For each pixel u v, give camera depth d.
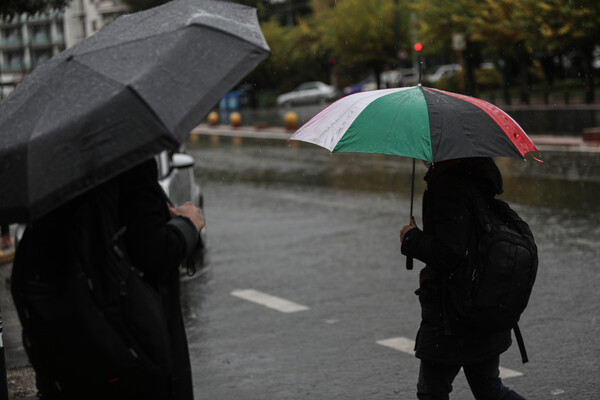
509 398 4.18
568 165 19.41
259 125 40.81
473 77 46.75
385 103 3.89
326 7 67.06
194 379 6.31
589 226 11.90
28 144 2.75
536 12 33.38
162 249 2.99
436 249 3.81
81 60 2.98
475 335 3.91
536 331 7.18
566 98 39.25
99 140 2.73
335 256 10.75
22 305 2.88
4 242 11.84
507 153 3.74
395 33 51.09
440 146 3.68
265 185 19.39
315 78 69.88
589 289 8.48
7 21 11.00
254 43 3.02
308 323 7.73
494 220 3.82
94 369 2.85
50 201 2.70
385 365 6.45
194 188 12.00
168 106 2.79
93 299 2.84
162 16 3.17
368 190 17.34
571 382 5.95
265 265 10.44
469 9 40.88
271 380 6.22
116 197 2.95
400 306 8.17
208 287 9.43
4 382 4.27
